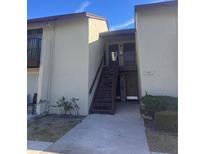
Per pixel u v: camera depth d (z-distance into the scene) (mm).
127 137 5793
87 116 8742
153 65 8695
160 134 6098
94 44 10633
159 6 8562
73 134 6094
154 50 8727
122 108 10500
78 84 9445
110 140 5516
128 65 13539
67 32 9781
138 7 8719
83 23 9570
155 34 8750
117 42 13867
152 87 8648
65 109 9094
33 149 4809
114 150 4746
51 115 9242
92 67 10078
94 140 5516
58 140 5523
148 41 8789
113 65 13273
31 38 10008
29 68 10375
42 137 5809
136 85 13367
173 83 8477
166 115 6414
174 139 5609
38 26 10062
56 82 9789
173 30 8617
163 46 8656
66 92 9594
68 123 7559
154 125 6934
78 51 9562
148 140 5523
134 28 11570
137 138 5703
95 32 10898
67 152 4609
